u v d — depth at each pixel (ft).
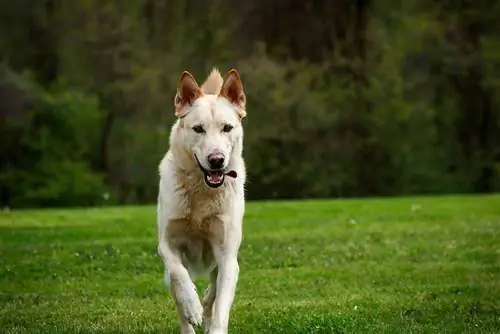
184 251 25.05
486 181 140.46
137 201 132.67
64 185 129.70
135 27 137.69
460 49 141.69
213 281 26.11
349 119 137.90
